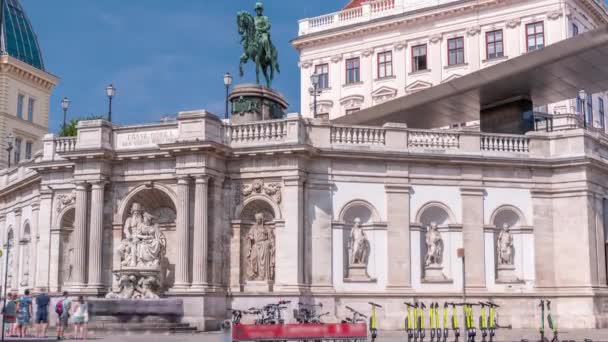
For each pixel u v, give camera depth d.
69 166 39.62
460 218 38.62
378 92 69.38
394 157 37.84
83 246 36.97
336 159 37.59
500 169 39.38
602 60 43.28
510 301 38.28
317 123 37.59
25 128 89.62
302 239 36.31
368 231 37.81
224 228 36.84
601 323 38.38
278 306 33.38
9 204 49.31
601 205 40.38
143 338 30.56
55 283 39.47
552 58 43.12
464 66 65.44
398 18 68.69
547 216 39.50
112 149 37.56
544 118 55.50
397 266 37.41
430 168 38.66
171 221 38.06
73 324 34.53
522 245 39.25
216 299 35.28
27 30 93.75
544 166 39.56
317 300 36.06
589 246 38.50
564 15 61.41
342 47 72.38
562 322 38.41
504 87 47.31
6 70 86.56
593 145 40.12
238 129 37.38
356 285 37.00
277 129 36.91
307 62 74.25
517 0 63.44
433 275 38.19
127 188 37.62
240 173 37.16
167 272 37.41
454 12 66.19
